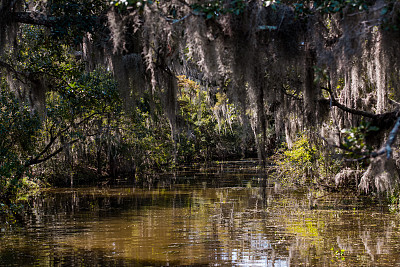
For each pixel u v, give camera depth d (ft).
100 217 44.75
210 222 40.78
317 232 35.27
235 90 27.58
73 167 80.84
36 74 41.75
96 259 28.71
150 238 34.60
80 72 46.80
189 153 144.66
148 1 19.79
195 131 134.72
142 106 65.21
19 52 41.04
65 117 55.11
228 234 35.45
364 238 32.71
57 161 72.13
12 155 47.06
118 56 31.14
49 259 28.71
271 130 76.54
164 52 28.32
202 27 20.98
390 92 33.04
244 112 27.78
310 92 25.41
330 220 40.04
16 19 28.60
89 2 29.22
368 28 18.38
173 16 22.03
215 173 105.29
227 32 21.63
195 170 118.11
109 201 57.67
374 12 17.80
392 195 45.44
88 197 62.28
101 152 91.50
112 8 23.29
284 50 22.85
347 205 48.24
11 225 40.78
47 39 38.88
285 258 28.04
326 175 55.26
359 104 35.76
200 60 25.14
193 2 20.56
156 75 32.86
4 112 46.16
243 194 61.98
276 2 20.48
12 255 29.81
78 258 28.96
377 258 27.37
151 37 24.07
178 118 95.09
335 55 19.75
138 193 66.64
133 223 41.06
